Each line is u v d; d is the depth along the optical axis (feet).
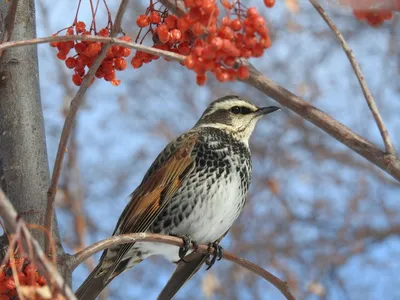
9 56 29.66
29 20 30.53
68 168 52.95
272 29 61.46
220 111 40.14
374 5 25.09
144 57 26.84
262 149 65.98
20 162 28.58
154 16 26.66
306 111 26.81
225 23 22.89
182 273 37.78
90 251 26.04
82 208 53.42
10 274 24.20
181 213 37.60
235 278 60.34
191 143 38.40
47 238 24.11
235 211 38.83
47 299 19.88
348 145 25.94
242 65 23.41
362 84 25.54
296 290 59.52
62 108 56.54
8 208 17.63
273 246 61.72
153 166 38.78
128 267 37.50
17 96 29.37
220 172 38.24
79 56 26.27
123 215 37.83
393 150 25.34
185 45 26.48
